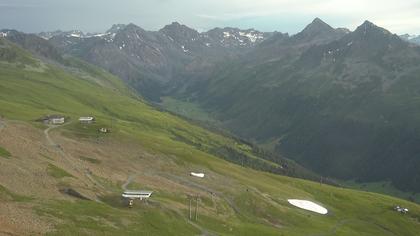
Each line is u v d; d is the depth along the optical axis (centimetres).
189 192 14688
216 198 15012
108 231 8756
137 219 10075
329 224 17025
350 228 17562
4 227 7269
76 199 10194
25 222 7825
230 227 12394
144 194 11531
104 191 11669
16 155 11775
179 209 12331
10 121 17288
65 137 17175
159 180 15188
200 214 12569
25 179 10206
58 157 13625
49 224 8112
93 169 13762
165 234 9862
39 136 16125
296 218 16338
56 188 10531
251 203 15975
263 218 15350
